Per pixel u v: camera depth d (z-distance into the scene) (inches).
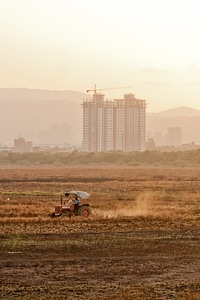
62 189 6830.7
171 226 3161.9
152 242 2635.3
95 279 1927.9
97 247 2501.2
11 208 4089.6
